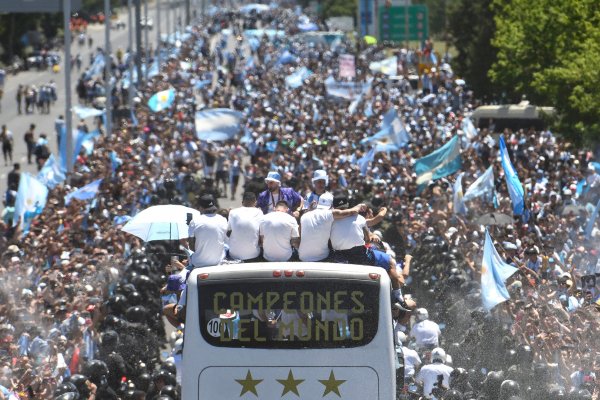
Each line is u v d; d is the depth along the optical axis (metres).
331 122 143.12
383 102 158.00
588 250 71.12
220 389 37.25
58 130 149.75
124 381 49.38
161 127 144.88
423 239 74.00
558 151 111.25
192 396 37.25
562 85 118.56
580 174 95.00
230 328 37.31
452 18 192.62
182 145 126.69
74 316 54.41
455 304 60.62
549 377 49.16
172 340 64.44
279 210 41.12
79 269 64.88
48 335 53.31
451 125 131.50
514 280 64.31
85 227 80.69
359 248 40.00
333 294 37.31
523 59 139.75
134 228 58.91
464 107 159.75
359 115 146.38
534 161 107.12
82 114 148.50
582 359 51.88
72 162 115.56
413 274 69.00
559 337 53.16
